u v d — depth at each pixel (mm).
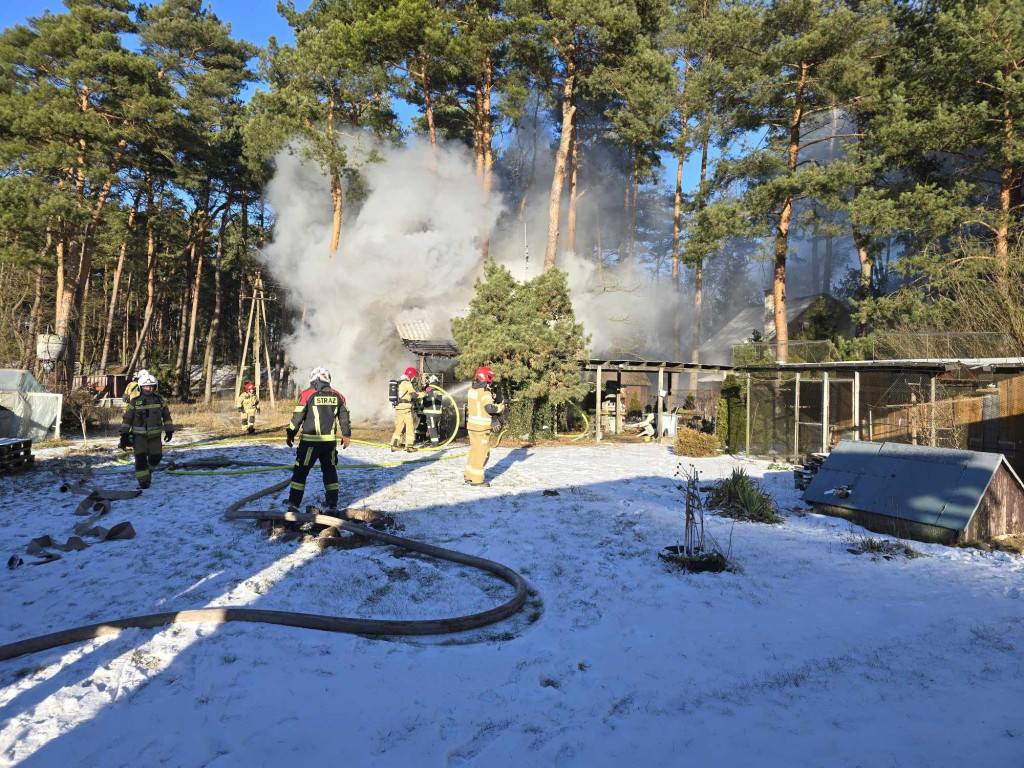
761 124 25281
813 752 2744
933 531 6777
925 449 7633
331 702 3262
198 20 32125
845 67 21656
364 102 27547
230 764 2703
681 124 29703
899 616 4488
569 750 2820
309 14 29719
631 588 5125
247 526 6938
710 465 13016
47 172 23188
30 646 3832
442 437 17281
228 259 39438
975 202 23812
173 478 9953
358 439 16828
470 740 2914
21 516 7328
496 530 6926
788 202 24125
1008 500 7121
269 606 4621
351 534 6629
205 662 3711
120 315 51031
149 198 34500
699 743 2852
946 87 20875
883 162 22203
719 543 6555
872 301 21703
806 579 5410
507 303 17109
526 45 25297
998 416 11000
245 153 29875
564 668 3695
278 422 21406
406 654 3887
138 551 5980
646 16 27234
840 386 15586
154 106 24312
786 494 9633
